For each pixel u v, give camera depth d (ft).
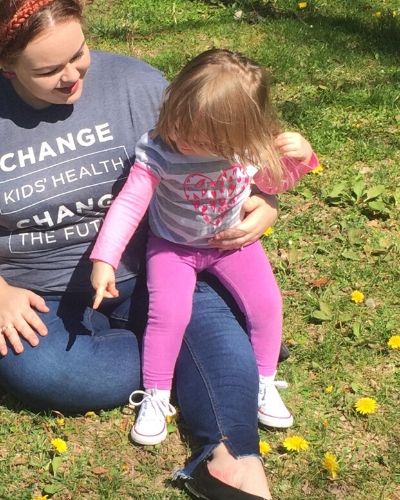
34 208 5.25
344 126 8.46
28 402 5.42
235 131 4.74
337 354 5.90
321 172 7.82
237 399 5.08
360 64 9.70
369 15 10.91
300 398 5.62
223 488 4.80
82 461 5.17
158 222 5.34
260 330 5.41
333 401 5.58
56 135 5.27
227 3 11.28
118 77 5.39
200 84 4.70
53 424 5.40
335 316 6.21
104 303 5.62
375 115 8.69
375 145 8.17
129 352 5.42
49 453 5.23
